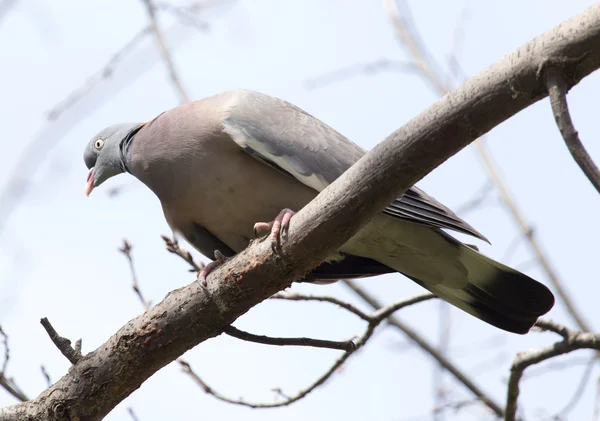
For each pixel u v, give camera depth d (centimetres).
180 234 950
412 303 946
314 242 677
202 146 877
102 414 741
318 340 759
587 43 541
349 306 927
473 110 588
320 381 941
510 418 948
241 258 708
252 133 866
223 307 717
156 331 721
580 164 529
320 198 670
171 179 898
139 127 973
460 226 861
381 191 641
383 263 961
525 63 562
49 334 734
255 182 880
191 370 934
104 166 997
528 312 932
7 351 852
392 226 897
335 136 916
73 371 733
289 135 879
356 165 649
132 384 734
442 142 606
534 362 911
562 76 554
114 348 727
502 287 932
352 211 655
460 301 962
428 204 877
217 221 912
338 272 973
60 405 728
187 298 720
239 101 891
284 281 705
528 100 574
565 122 541
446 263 931
